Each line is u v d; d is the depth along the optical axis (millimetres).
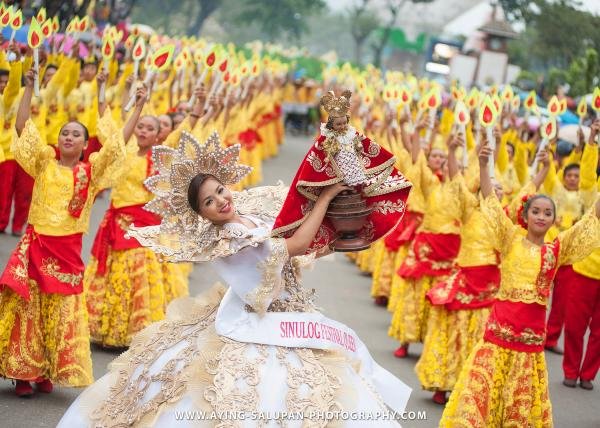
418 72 63906
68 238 7852
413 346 11352
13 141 7832
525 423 7531
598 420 9320
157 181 5449
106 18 25141
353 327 11922
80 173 7895
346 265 16578
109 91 15320
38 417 7457
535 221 7535
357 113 20828
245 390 5023
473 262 9047
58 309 7828
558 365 11430
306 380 5094
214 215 5332
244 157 21578
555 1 44375
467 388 7609
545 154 9336
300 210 5297
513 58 47312
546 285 7535
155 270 9727
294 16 78375
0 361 7734
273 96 30953
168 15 65938
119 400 5355
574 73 25938
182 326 5523
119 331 9562
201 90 9977
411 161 12180
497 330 7598
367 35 79812
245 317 5289
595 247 7508
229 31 80625
